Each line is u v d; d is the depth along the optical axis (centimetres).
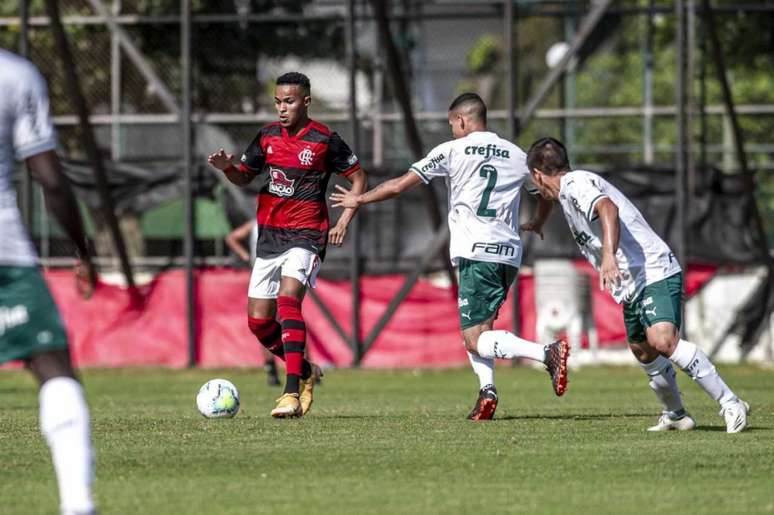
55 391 1543
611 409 3584
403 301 6359
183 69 6431
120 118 6719
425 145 6644
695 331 6475
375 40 6794
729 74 6994
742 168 6297
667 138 7244
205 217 6519
